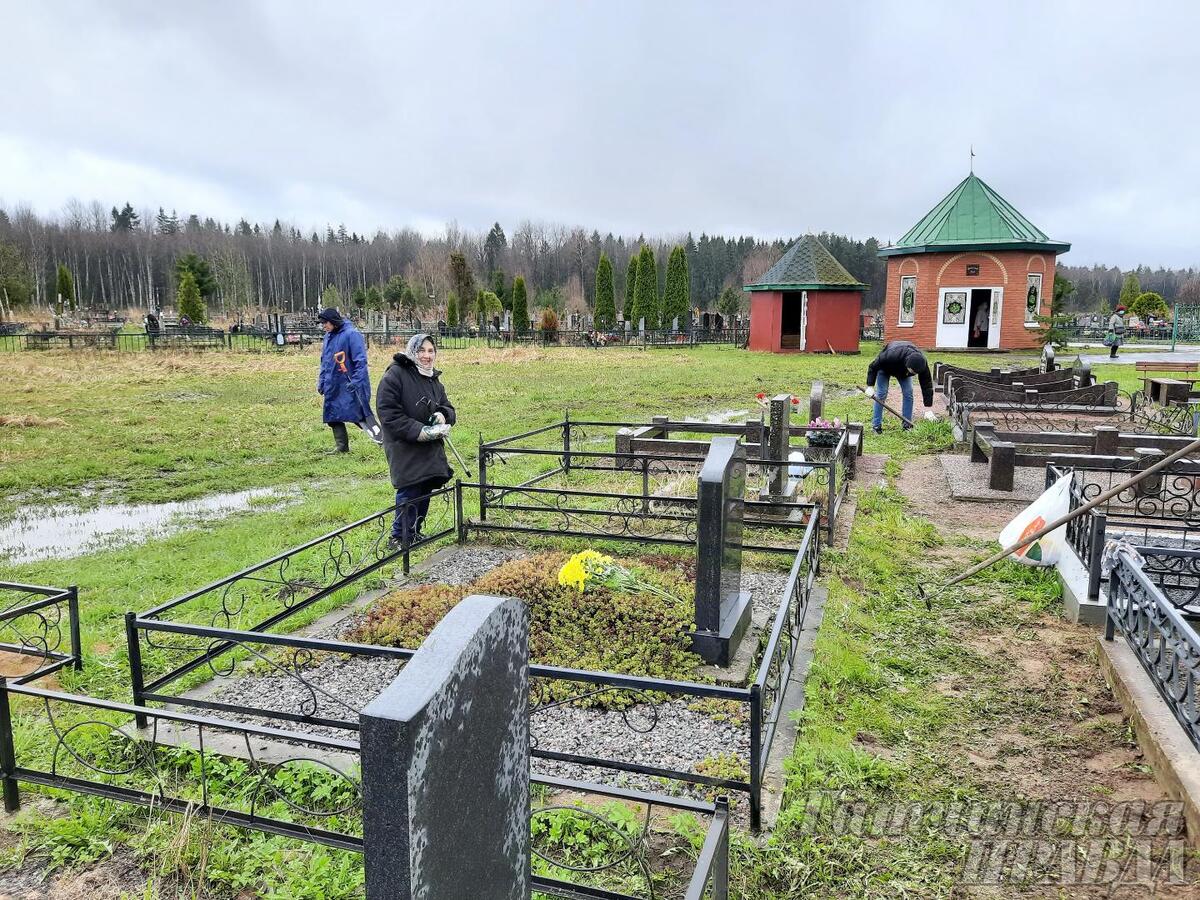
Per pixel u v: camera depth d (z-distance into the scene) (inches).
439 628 64.2
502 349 1310.3
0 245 2233.0
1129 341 1576.0
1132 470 322.0
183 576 252.7
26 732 155.8
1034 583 233.6
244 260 3097.9
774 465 281.1
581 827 123.1
